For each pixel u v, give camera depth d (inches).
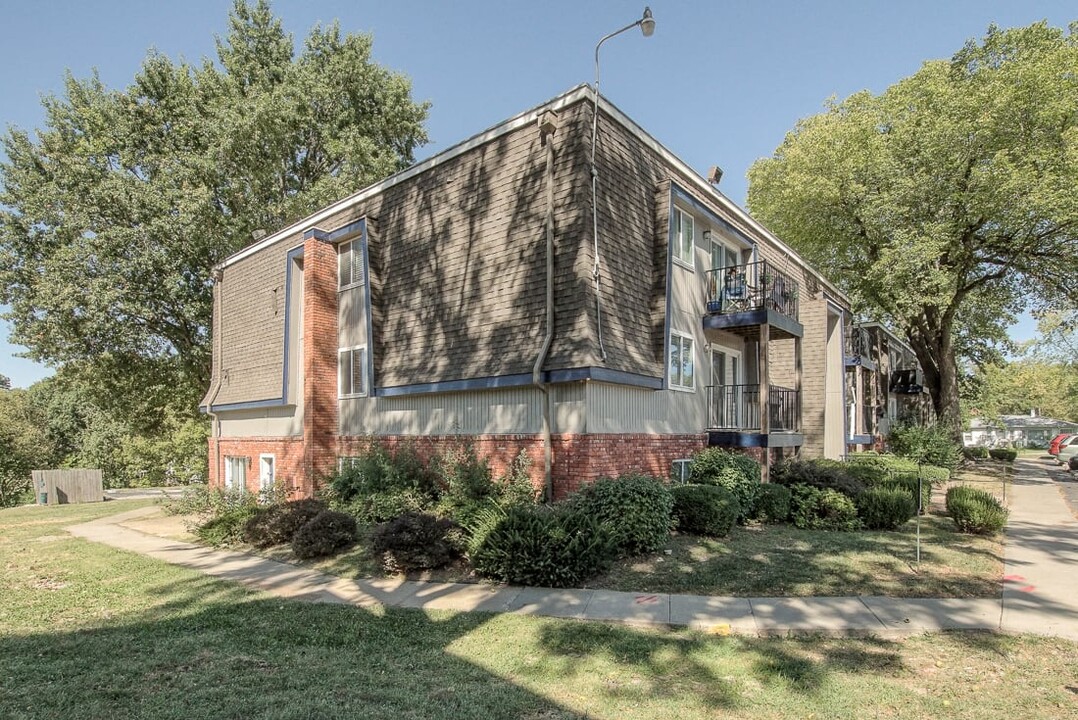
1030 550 364.8
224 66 999.6
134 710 162.4
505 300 435.2
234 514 458.0
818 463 577.6
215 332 761.6
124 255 786.2
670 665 197.0
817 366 748.6
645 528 338.0
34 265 794.8
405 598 279.4
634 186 453.7
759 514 446.0
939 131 789.2
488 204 458.6
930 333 1066.1
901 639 220.8
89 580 323.6
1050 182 735.7
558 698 172.2
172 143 869.8
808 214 957.2
